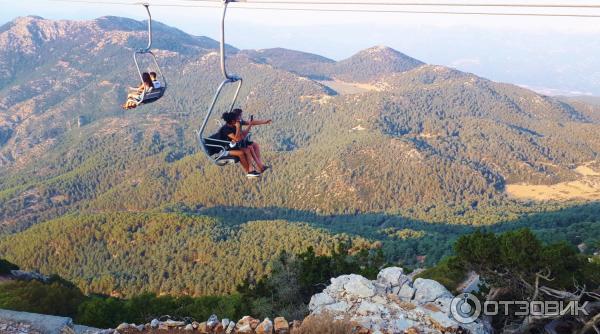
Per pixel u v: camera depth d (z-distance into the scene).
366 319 10.54
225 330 10.48
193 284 96.69
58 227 137.62
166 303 21.52
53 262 127.62
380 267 21.83
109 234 133.50
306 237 111.62
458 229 147.88
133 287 103.50
